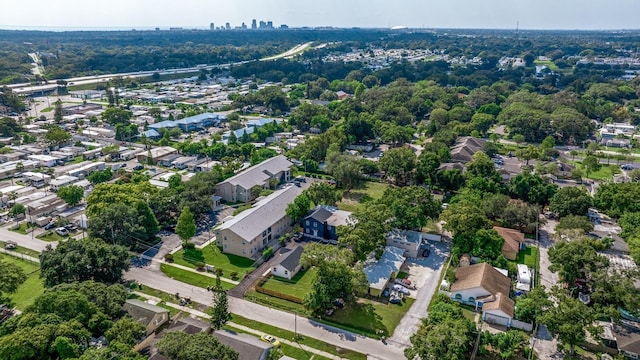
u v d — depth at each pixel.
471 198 105.12
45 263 71.62
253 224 93.12
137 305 67.19
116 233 87.44
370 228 83.38
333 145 147.50
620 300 67.25
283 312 71.75
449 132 166.50
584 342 64.56
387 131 167.62
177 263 86.06
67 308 59.34
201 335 53.59
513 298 75.12
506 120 192.25
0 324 64.62
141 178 126.94
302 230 100.69
